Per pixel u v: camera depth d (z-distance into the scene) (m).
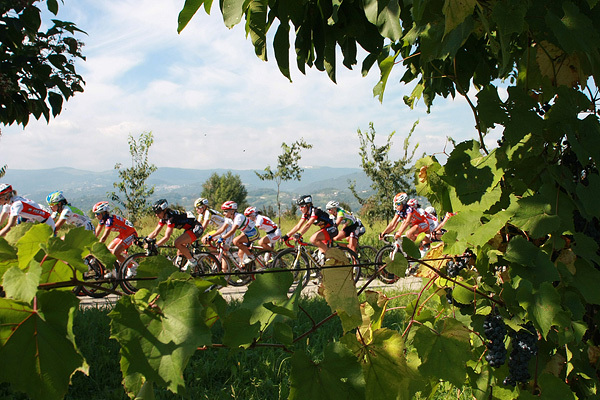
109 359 4.61
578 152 1.65
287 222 21.34
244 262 9.86
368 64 2.35
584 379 1.86
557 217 1.67
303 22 2.04
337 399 1.25
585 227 1.84
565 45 1.61
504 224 1.70
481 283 1.81
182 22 1.44
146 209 18.00
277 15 1.83
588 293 1.72
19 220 8.19
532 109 1.71
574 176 1.83
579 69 1.90
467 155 1.81
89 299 7.88
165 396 3.86
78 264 1.01
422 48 1.61
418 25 1.64
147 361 1.02
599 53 1.82
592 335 1.93
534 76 1.93
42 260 1.02
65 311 0.97
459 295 1.90
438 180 1.85
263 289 1.36
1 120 4.78
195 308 1.05
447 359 1.63
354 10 2.01
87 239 1.04
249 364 4.56
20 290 0.93
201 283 1.21
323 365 1.28
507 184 1.84
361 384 1.29
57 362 0.94
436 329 1.67
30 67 4.46
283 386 4.07
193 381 4.27
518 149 1.76
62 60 4.58
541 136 1.74
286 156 19.77
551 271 1.67
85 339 5.02
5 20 4.18
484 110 1.68
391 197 17.03
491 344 1.77
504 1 1.59
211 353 4.73
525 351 1.73
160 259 1.23
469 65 2.36
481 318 1.82
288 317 1.24
